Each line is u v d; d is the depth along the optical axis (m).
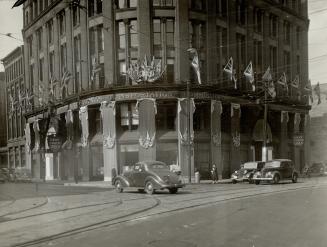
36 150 53.97
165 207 15.90
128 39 39.47
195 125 40.84
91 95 40.72
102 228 11.38
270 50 50.22
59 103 46.09
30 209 16.05
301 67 54.78
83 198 20.56
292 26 53.62
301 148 53.38
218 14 42.66
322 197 18.14
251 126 46.91
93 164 41.75
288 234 9.77
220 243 8.98
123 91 38.88
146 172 23.14
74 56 44.88
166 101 39.31
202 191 24.03
